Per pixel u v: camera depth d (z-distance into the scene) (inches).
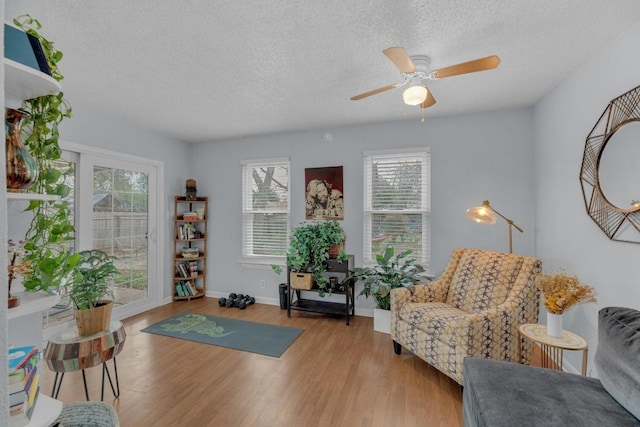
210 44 75.5
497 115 125.9
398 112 127.6
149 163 155.7
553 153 103.3
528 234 121.9
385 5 61.1
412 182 139.3
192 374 92.4
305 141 156.7
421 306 101.2
